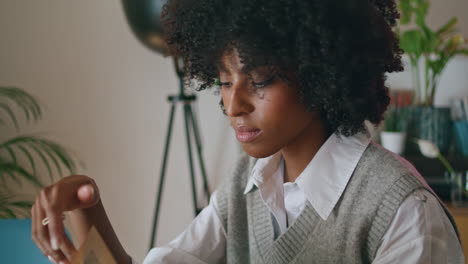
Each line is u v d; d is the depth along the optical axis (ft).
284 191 2.50
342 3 1.92
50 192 2.00
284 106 1.97
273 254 2.45
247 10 1.96
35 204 2.00
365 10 1.97
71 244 1.93
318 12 1.91
